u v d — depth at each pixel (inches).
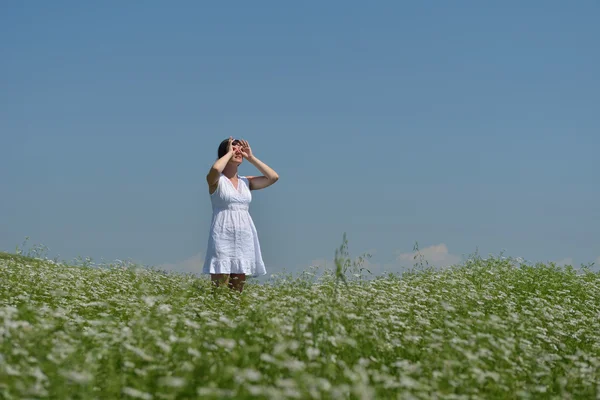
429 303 377.1
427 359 238.5
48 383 174.7
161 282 460.4
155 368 193.8
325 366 203.5
